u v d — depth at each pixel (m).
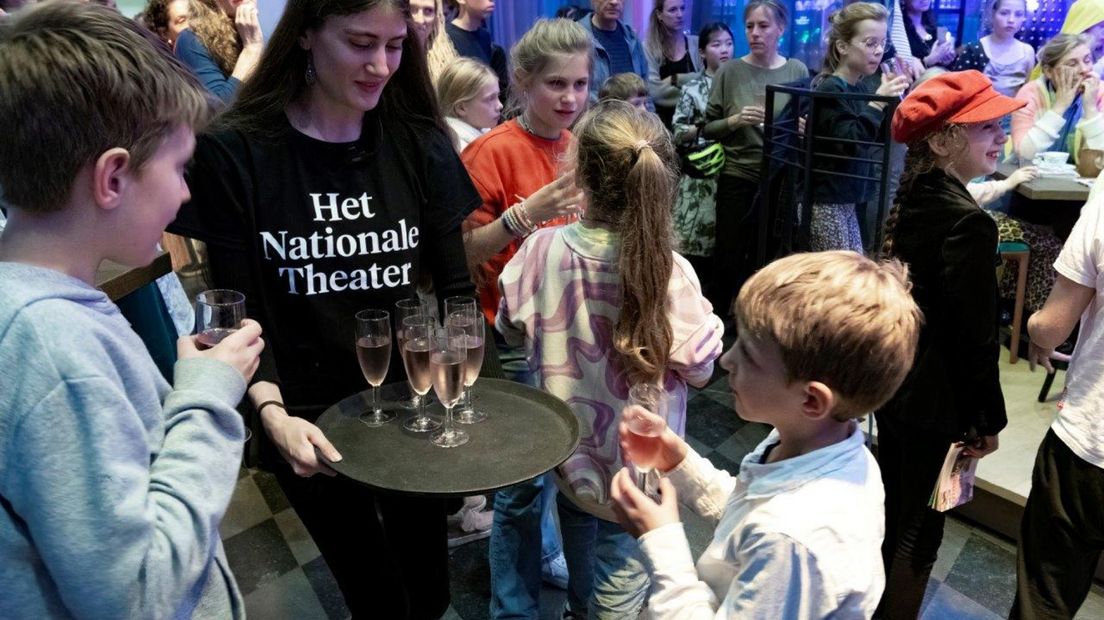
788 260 1.05
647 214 1.43
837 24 3.41
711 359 1.55
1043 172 3.52
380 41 1.34
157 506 0.83
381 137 1.50
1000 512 2.62
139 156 0.83
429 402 1.53
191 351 1.00
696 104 4.17
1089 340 1.76
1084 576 1.89
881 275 1.01
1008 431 2.95
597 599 1.75
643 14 5.23
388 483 1.22
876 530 0.98
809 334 0.96
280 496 2.85
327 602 2.33
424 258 1.65
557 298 1.57
